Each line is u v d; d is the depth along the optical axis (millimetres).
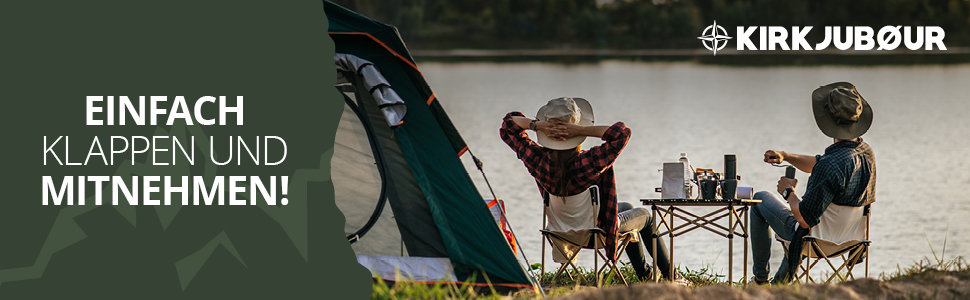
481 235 4770
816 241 5152
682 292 3951
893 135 21641
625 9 89500
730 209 5195
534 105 30297
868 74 51625
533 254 8570
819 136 21750
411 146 4863
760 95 37062
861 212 5195
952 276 4480
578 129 5160
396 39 4820
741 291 4078
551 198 5363
